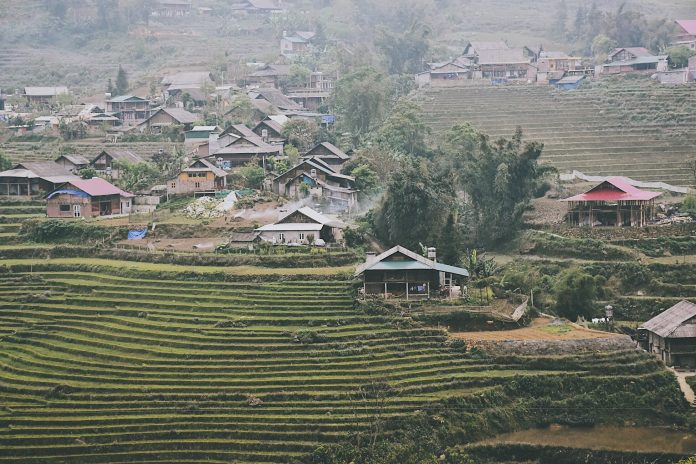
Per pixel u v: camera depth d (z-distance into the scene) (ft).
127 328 322.14
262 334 307.99
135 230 398.83
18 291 357.00
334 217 409.28
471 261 367.04
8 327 332.19
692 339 309.83
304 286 337.72
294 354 295.89
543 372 288.51
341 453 248.93
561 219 428.15
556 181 462.60
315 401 271.69
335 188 435.94
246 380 282.56
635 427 275.18
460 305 320.70
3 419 269.03
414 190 383.24
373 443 254.06
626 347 299.58
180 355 300.20
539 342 297.74
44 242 400.88
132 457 254.06
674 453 260.83
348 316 316.19
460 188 436.76
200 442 256.73
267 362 292.81
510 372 288.10
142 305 338.13
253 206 422.82
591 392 282.97
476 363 292.61
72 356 308.40
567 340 299.38
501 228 428.56
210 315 325.01
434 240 379.14
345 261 361.30
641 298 360.69
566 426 273.95
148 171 458.50
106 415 270.67
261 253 366.84
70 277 367.25
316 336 302.25
